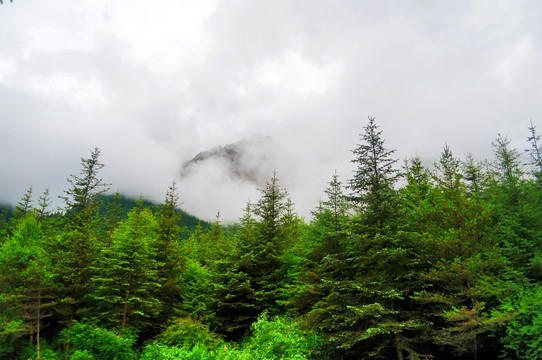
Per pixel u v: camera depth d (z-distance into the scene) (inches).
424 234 589.3
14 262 780.0
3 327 618.8
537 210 617.3
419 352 565.0
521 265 553.9
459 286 536.7
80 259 776.3
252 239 925.2
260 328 640.4
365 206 631.8
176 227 989.8
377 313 540.1
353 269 667.4
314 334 645.3
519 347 449.4
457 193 602.9
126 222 1167.6
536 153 730.2
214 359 577.0
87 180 1275.8
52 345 719.1
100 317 743.7
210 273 914.7
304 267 795.4
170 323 829.8
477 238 583.2
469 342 514.6
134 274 776.3
